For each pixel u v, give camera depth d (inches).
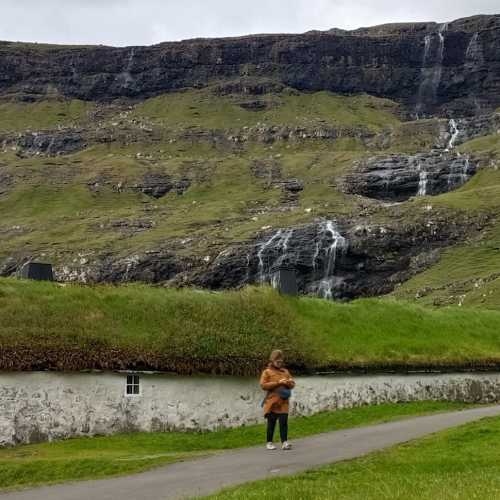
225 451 1005.8
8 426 1119.6
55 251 6988.2
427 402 1409.9
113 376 1186.6
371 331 1472.7
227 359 1241.4
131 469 918.4
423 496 687.1
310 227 6643.7
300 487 737.0
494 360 1535.4
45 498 796.0
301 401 1284.4
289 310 1386.6
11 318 1185.4
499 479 743.7
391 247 6456.7
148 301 1299.2
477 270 5841.5
